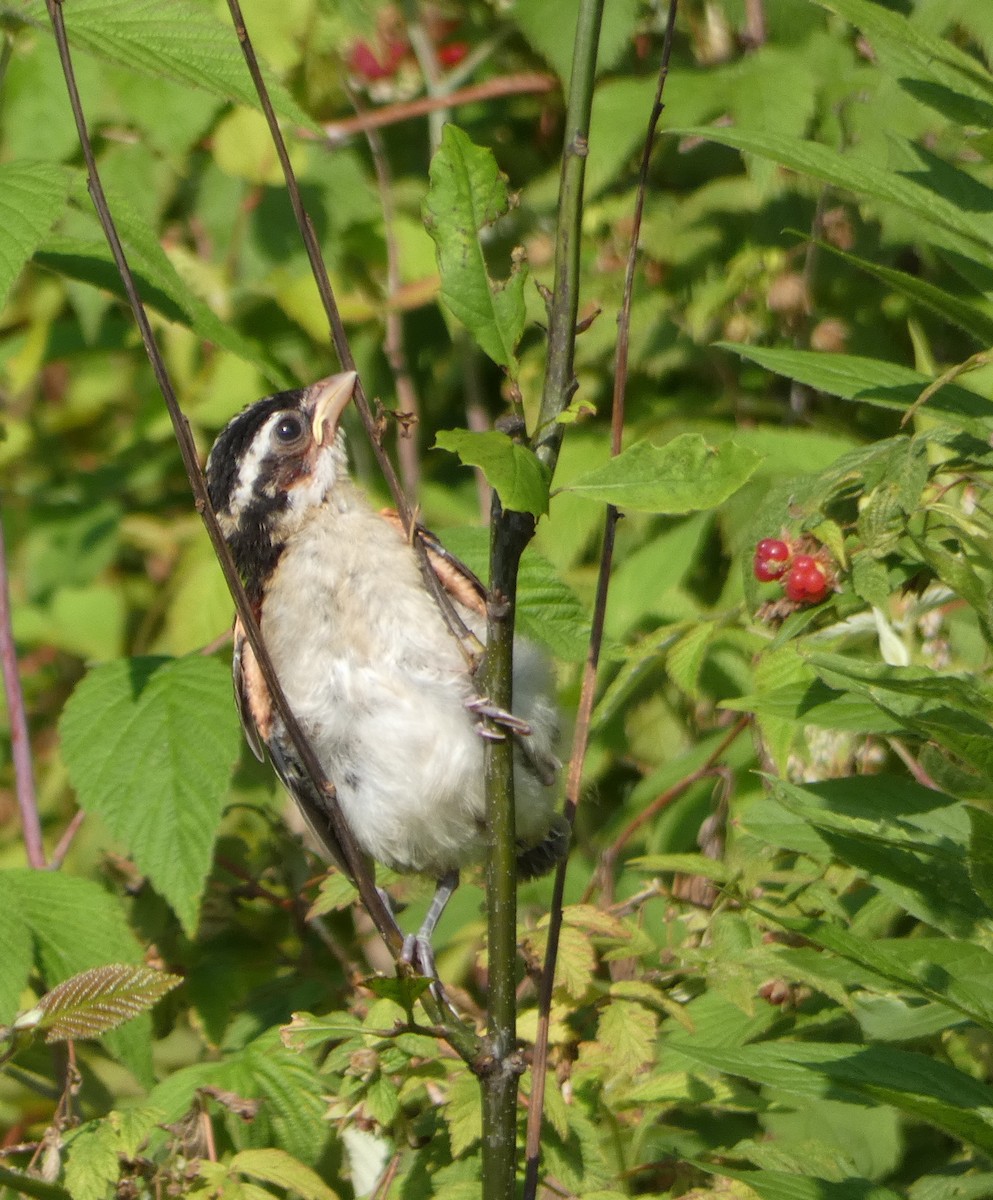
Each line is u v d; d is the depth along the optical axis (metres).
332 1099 8.23
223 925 11.27
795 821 7.33
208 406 13.13
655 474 5.82
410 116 13.20
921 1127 8.95
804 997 8.80
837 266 11.21
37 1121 11.66
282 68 12.35
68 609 13.45
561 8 11.50
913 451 7.14
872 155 10.40
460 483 13.05
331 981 10.96
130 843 9.45
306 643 8.78
